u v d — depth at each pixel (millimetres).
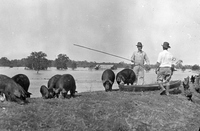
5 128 6867
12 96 8891
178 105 10945
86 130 7582
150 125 8742
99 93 12258
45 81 23109
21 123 7250
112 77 13719
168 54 12352
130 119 8820
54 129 7277
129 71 14367
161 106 10391
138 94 12148
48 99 10102
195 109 11039
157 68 12602
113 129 7977
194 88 15219
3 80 9062
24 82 11328
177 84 14039
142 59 14641
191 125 9344
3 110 7902
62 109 8578
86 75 30594
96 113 8734
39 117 7723
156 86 13180
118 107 9461
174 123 9234
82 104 9305
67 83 10695
